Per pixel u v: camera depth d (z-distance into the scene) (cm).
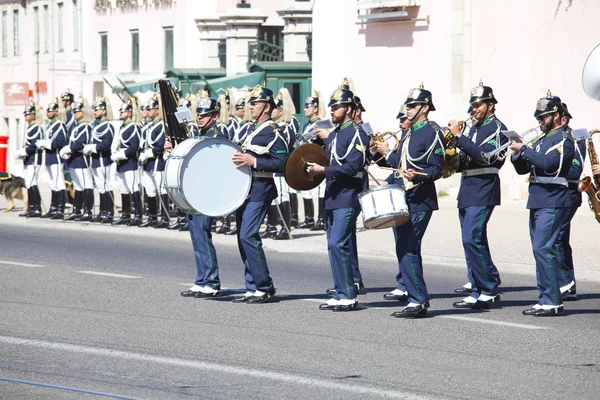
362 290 2019
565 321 1694
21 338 1543
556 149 1716
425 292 1727
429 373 1348
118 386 1286
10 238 2848
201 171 1805
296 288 2027
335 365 1389
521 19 3594
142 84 4688
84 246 2678
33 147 3412
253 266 1845
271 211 2844
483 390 1270
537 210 1752
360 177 1775
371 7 3988
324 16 4262
